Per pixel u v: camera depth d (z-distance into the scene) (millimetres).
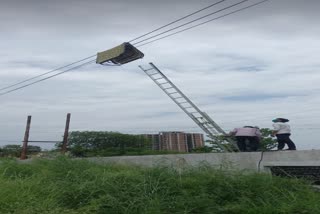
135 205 8328
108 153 26172
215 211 8258
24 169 12297
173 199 8703
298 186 8883
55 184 9719
